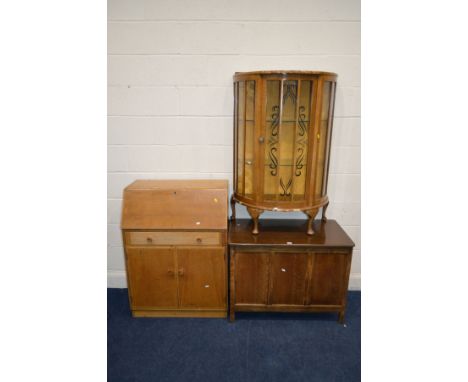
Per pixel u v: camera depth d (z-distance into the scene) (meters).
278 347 1.95
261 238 2.05
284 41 2.12
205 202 2.04
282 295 2.07
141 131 2.28
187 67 2.17
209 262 2.06
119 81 2.19
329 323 2.15
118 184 2.39
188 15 2.08
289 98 1.85
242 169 2.04
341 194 2.39
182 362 1.84
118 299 2.42
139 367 1.81
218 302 2.15
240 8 2.07
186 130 2.28
